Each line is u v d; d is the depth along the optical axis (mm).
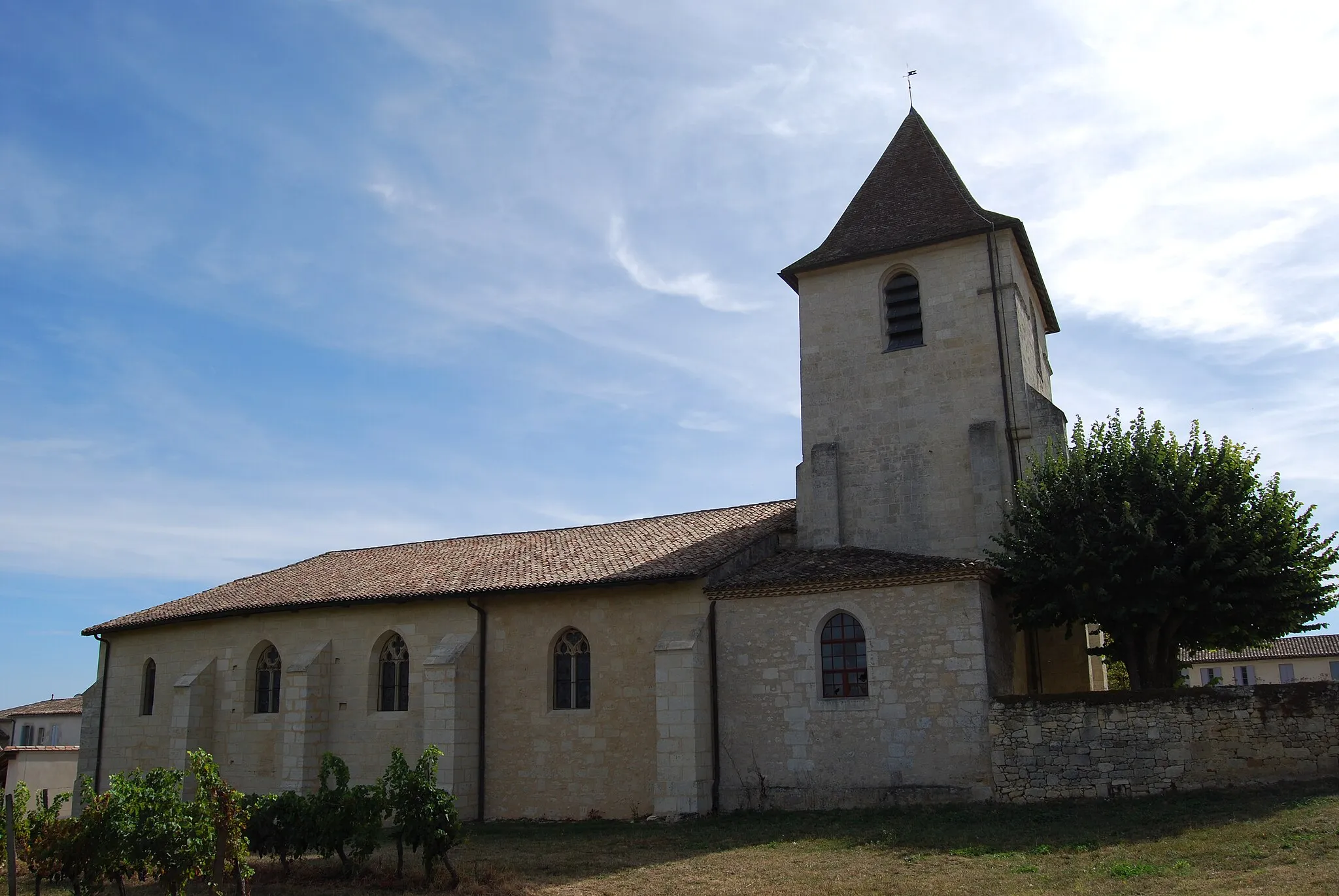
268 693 32594
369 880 18406
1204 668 68125
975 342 28016
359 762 29938
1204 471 23188
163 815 15039
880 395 28875
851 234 30594
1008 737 22344
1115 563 21953
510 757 27922
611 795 26438
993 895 14742
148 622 34844
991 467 26875
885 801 23219
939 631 23516
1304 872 14328
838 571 25234
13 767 40531
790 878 16859
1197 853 16109
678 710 24906
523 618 28719
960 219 28922
